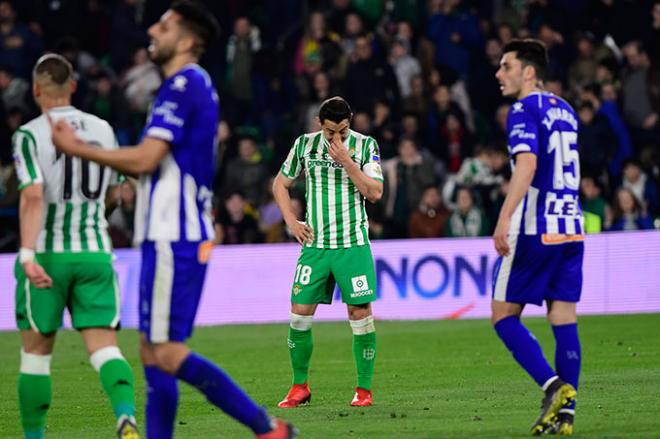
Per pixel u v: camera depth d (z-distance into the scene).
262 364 37.69
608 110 57.66
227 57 66.88
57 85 21.70
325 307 51.94
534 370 22.30
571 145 22.89
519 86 23.19
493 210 53.84
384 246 52.28
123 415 20.61
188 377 19.33
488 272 51.50
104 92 62.50
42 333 21.53
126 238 55.19
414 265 52.03
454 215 53.59
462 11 64.12
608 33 63.47
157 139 19.03
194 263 19.41
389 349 40.59
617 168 57.09
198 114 19.41
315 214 28.70
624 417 24.25
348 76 60.53
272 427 19.48
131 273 52.62
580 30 63.19
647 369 33.00
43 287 20.61
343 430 23.69
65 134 18.78
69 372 36.59
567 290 22.97
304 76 62.66
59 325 21.61
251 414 19.38
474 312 51.50
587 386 29.52
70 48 62.34
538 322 47.59
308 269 28.59
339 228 28.47
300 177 56.78
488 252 51.47
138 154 18.97
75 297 21.59
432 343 42.00
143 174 19.53
